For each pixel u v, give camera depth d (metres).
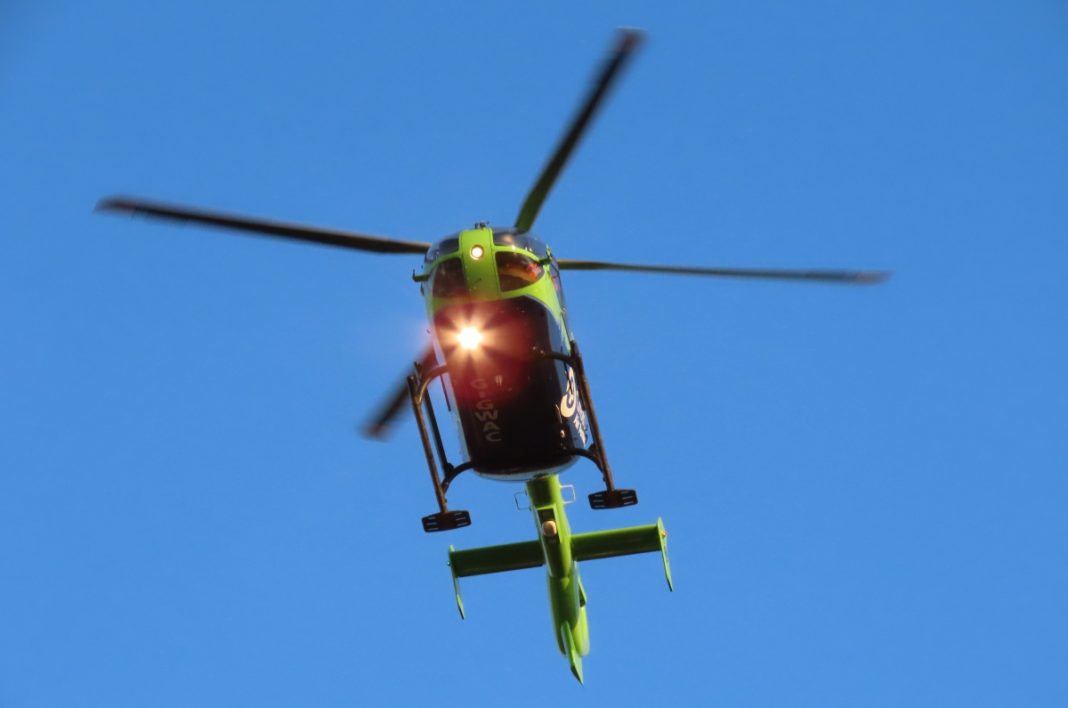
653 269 59.75
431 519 56.44
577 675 64.25
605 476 56.31
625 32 51.72
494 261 54.84
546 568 65.88
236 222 55.44
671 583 65.19
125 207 54.66
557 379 56.81
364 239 57.31
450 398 57.41
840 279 59.06
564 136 55.12
